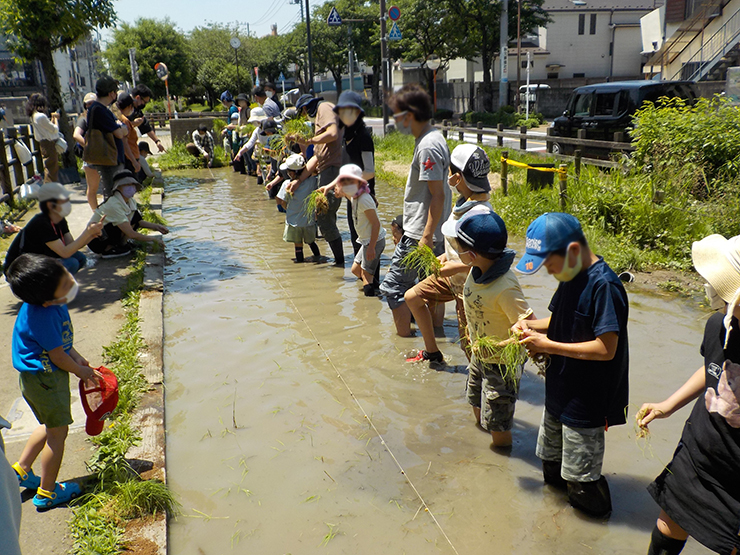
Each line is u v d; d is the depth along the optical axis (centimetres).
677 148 834
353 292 645
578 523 303
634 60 4172
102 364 461
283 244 848
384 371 468
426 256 416
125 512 306
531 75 4153
